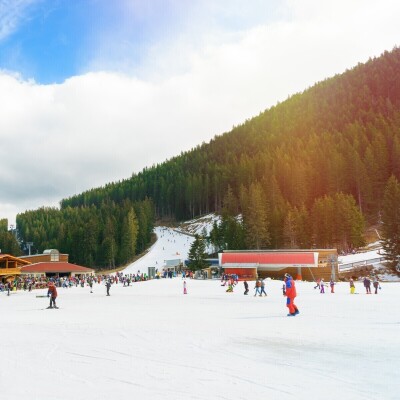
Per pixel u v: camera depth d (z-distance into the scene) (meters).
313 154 146.00
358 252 90.88
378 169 118.62
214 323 16.92
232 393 7.38
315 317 18.75
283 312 21.44
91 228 134.88
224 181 170.25
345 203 95.62
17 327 16.72
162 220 191.75
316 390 7.50
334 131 169.00
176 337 13.34
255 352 10.85
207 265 93.69
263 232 101.44
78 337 13.67
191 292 45.75
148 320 18.48
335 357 10.12
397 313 20.39
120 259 130.12
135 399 7.08
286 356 10.32
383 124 153.00
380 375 8.42
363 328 14.98
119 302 32.59
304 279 75.88
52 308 27.50
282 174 140.25
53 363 9.83
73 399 7.12
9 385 8.02
